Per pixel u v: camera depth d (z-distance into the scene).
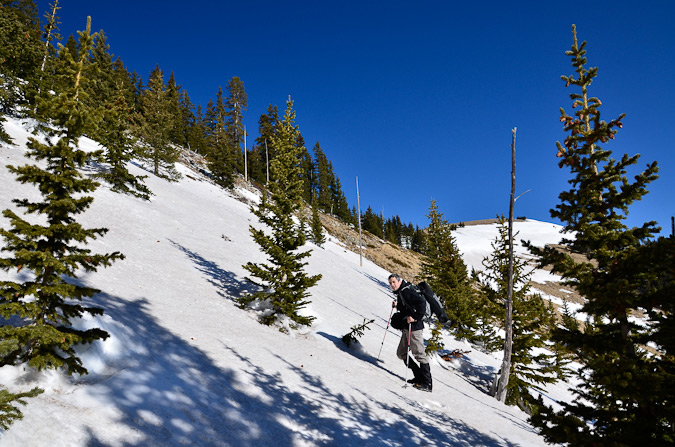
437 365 10.95
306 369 5.49
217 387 3.78
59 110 2.80
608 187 4.18
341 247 43.59
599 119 4.45
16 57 19.03
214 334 5.49
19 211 8.51
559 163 4.65
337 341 8.48
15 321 3.41
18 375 2.65
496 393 10.12
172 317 5.54
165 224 15.41
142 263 8.40
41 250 2.81
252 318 7.53
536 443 5.32
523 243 4.40
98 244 8.59
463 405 6.52
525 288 13.20
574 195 4.26
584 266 3.94
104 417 2.61
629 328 3.70
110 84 27.12
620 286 3.38
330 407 4.34
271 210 8.41
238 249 16.67
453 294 17.77
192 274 9.25
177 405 3.15
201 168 48.81
